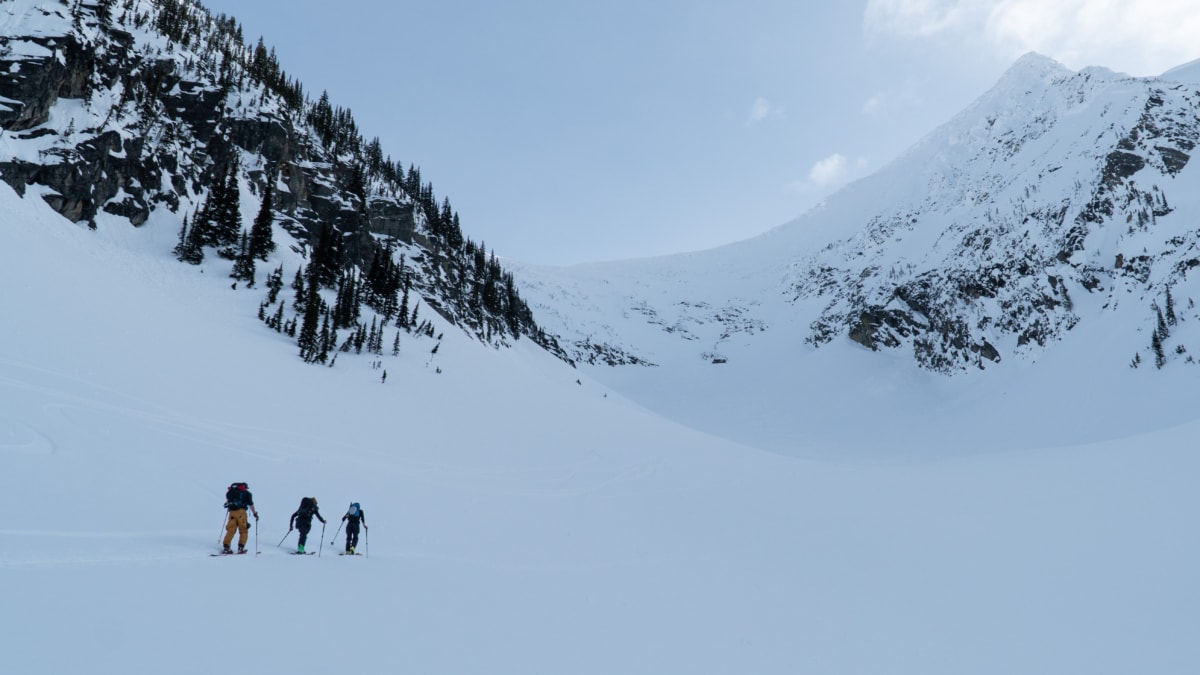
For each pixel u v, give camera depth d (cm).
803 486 3112
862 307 14588
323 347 4362
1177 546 1518
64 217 4112
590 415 5750
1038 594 1371
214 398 2795
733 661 959
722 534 2116
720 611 1262
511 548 1733
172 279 4488
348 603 922
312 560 1213
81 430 1789
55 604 678
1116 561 1505
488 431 3975
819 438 9800
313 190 7069
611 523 2234
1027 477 2652
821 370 13375
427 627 880
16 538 939
